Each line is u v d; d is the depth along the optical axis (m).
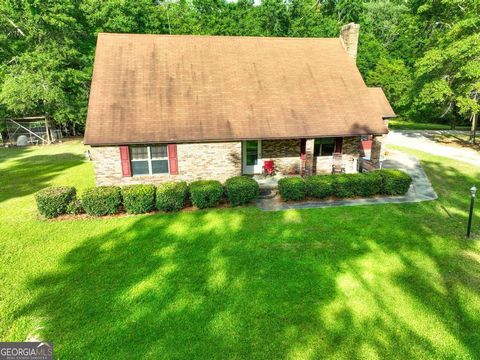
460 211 12.59
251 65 17.44
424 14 27.50
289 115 15.86
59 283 8.20
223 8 40.94
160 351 6.14
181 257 9.38
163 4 40.28
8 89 26.09
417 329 6.65
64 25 27.62
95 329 6.68
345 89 17.44
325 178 13.98
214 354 6.07
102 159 13.98
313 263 9.01
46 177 18.14
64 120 30.34
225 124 14.93
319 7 51.72
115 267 8.90
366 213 12.37
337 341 6.36
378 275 8.45
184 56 16.89
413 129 37.81
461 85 23.53
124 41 16.73
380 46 42.84
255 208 12.93
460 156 22.86
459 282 8.16
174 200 12.47
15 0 27.59
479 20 21.61
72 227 11.34
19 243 10.24
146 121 14.32
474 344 6.29
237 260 9.19
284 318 6.96
